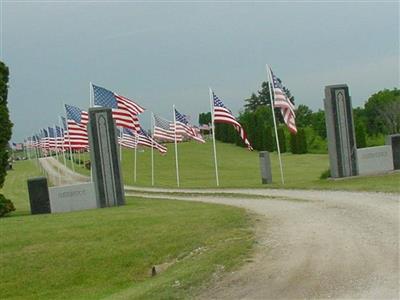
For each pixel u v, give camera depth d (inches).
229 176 2297.0
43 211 1112.8
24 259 692.1
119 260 673.6
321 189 1163.9
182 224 789.9
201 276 519.2
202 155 3558.1
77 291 616.4
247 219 805.2
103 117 1159.0
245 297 443.5
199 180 2138.3
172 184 1962.4
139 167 3014.3
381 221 697.0
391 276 452.8
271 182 1590.8
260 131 3681.1
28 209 1267.2
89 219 884.0
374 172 1352.1
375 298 400.8
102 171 1151.0
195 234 730.2
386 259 507.5
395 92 4163.4
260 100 5246.1
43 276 655.1
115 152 1160.2
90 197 1143.0
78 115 1681.8
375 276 457.4
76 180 2516.0
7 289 633.6
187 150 3855.8
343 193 1049.5
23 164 4360.2
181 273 546.9
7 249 724.0
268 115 3946.9
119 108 1363.2
